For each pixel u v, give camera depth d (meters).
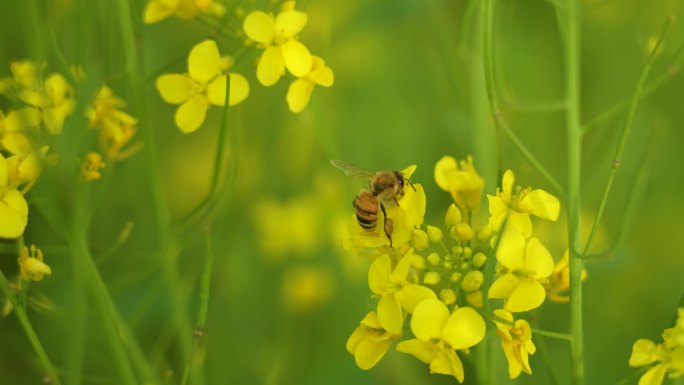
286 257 0.60
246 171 0.61
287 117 0.61
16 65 0.48
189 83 0.48
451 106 0.62
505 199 0.46
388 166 0.63
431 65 0.67
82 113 0.47
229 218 0.55
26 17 0.49
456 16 0.65
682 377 0.48
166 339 0.51
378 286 0.45
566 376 0.57
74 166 0.47
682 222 0.63
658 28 0.65
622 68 0.66
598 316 0.61
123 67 0.50
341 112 0.65
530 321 0.48
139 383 0.51
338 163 0.50
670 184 0.65
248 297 0.59
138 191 0.56
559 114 0.65
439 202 0.62
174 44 0.65
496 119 0.47
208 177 0.65
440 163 0.48
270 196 0.61
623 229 0.47
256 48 0.48
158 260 0.51
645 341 0.46
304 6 0.49
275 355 0.57
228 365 0.57
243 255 0.59
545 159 0.61
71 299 0.47
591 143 0.57
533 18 0.69
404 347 0.45
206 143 0.66
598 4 0.52
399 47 0.69
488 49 0.47
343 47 0.69
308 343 0.59
